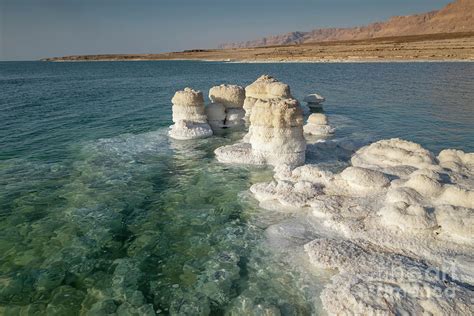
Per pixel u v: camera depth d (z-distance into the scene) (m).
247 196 10.91
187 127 17.72
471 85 34.97
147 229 9.47
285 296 6.82
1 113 24.56
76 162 14.48
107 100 31.67
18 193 11.61
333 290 6.61
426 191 9.16
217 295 7.02
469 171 11.08
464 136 17.56
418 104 26.05
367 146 14.70
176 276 7.64
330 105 26.97
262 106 13.59
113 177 12.91
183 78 57.56
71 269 7.93
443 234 7.83
